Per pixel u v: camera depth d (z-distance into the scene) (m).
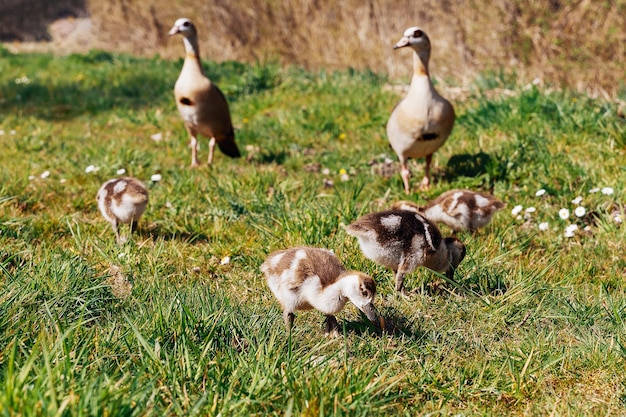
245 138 17.12
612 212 11.75
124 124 19.55
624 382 7.09
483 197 10.83
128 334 7.26
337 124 17.70
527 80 20.23
